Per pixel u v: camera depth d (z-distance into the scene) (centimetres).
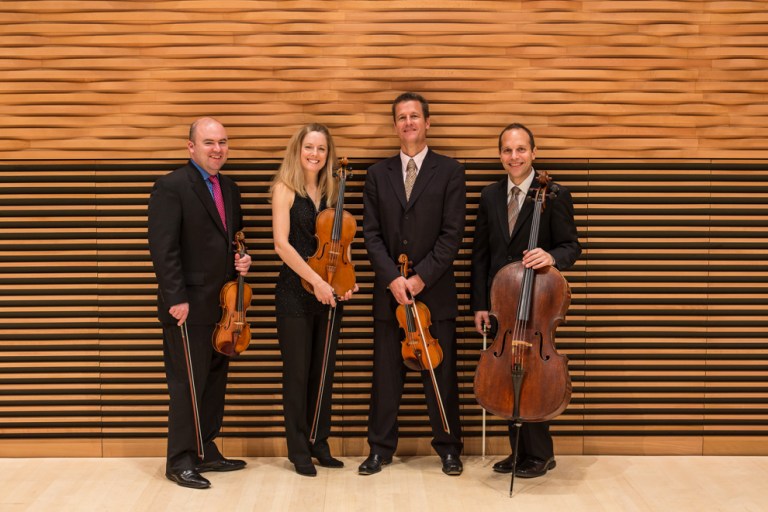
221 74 407
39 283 414
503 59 407
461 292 415
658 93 409
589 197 412
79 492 365
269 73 408
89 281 413
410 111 374
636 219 412
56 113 409
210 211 367
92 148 410
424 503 349
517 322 339
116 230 414
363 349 417
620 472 391
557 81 409
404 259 370
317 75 407
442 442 388
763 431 417
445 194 377
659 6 404
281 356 394
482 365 348
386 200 379
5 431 417
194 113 410
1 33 404
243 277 369
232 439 417
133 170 412
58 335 415
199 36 405
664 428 418
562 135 411
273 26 405
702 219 414
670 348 416
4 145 410
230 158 411
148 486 372
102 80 407
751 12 404
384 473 387
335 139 411
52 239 414
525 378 340
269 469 394
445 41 405
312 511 341
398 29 404
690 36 405
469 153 411
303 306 372
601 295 414
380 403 388
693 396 418
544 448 382
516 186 378
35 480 381
